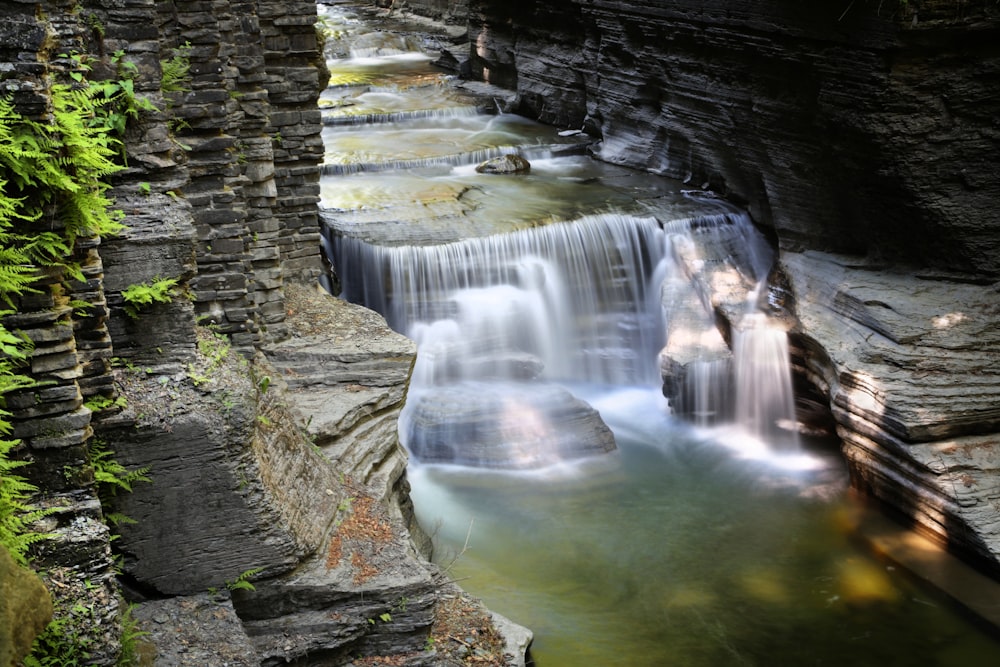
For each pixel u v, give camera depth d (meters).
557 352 20.03
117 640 6.32
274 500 8.35
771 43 19.12
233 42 12.58
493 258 19.39
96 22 8.47
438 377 18.02
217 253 11.42
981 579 13.61
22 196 6.45
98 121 8.13
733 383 18.19
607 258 20.44
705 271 19.92
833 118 17.58
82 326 7.29
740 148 20.95
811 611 13.08
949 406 14.63
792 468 16.66
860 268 17.98
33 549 6.30
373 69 33.44
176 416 7.82
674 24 22.27
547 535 14.51
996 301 16.25
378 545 9.16
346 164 23.44
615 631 12.46
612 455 16.80
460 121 28.45
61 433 6.61
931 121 16.45
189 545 8.00
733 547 14.45
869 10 16.42
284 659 8.20
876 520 15.12
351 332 13.80
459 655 9.40
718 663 11.98
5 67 6.19
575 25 27.23
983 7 15.77
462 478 15.84
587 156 25.94
